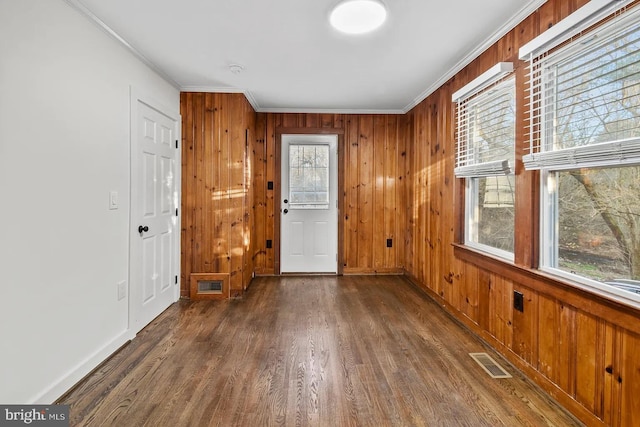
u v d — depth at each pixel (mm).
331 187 4578
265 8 2049
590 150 1565
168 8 2045
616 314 1457
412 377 2047
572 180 1813
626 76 1457
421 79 3324
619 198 1545
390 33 2375
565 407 1742
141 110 2756
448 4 2014
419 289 3926
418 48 2621
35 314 1686
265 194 4516
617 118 1521
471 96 2766
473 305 2723
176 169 3461
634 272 1473
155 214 3023
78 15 1990
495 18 2180
